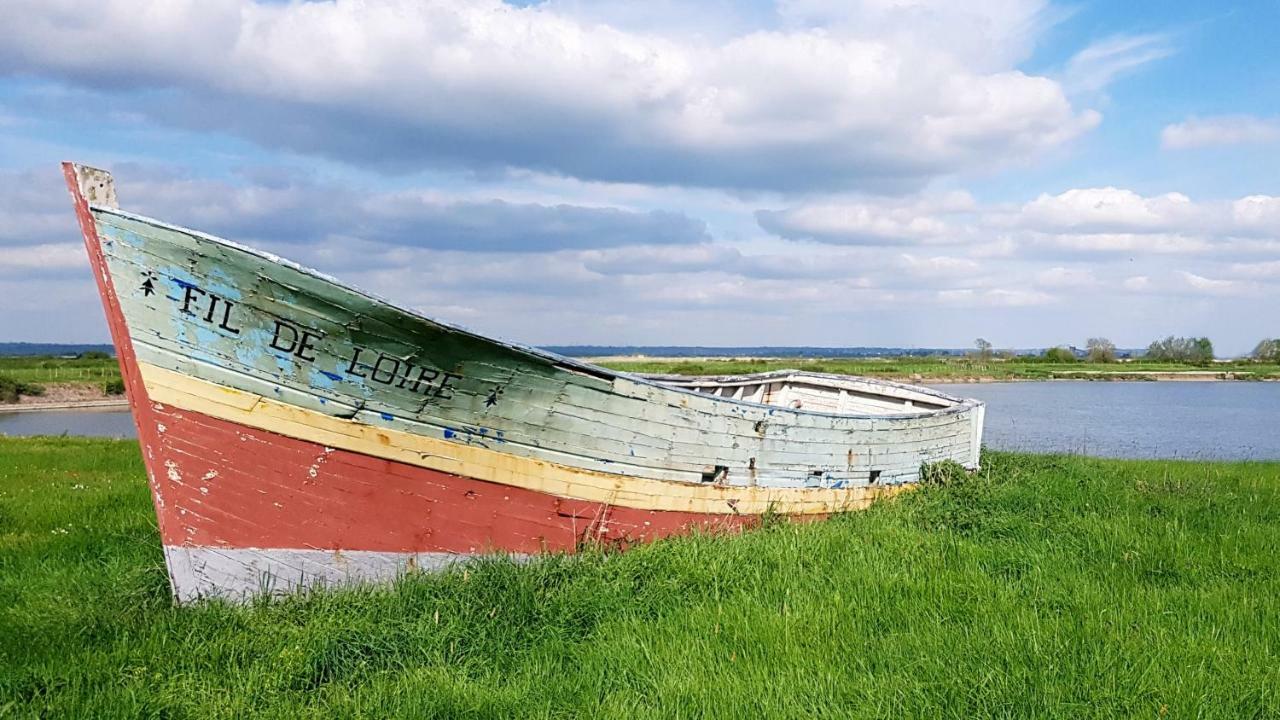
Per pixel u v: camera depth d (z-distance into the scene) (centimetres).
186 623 576
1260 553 798
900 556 753
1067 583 687
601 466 743
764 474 880
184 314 596
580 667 530
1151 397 5631
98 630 571
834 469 969
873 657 532
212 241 572
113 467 1432
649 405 750
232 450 624
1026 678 491
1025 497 1012
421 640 544
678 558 701
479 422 673
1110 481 1211
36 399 5038
